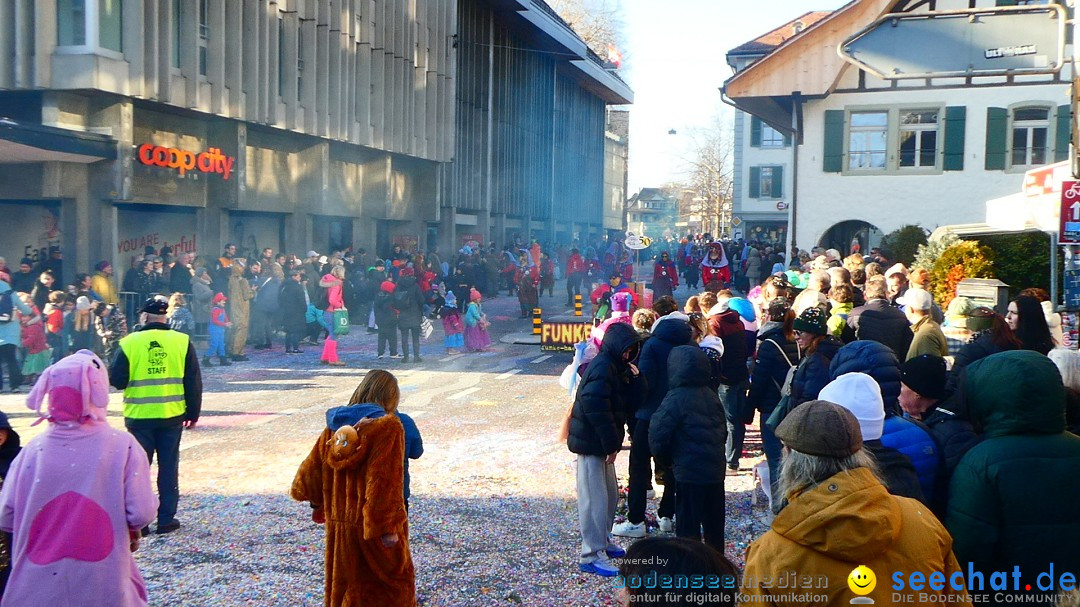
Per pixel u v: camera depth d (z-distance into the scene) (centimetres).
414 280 1777
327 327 1828
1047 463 335
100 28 1942
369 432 459
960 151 2680
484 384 1485
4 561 424
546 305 3206
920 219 2719
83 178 2020
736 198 6022
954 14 981
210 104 2284
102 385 434
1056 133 2619
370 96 3097
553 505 782
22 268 1828
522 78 4791
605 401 615
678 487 602
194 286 1842
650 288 3522
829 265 1509
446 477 873
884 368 504
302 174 2847
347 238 3250
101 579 416
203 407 1245
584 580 609
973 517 338
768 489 679
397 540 459
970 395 360
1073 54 806
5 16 1884
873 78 2716
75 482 417
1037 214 855
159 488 705
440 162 3694
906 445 392
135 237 2244
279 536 694
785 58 2686
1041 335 628
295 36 2616
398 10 3266
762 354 742
